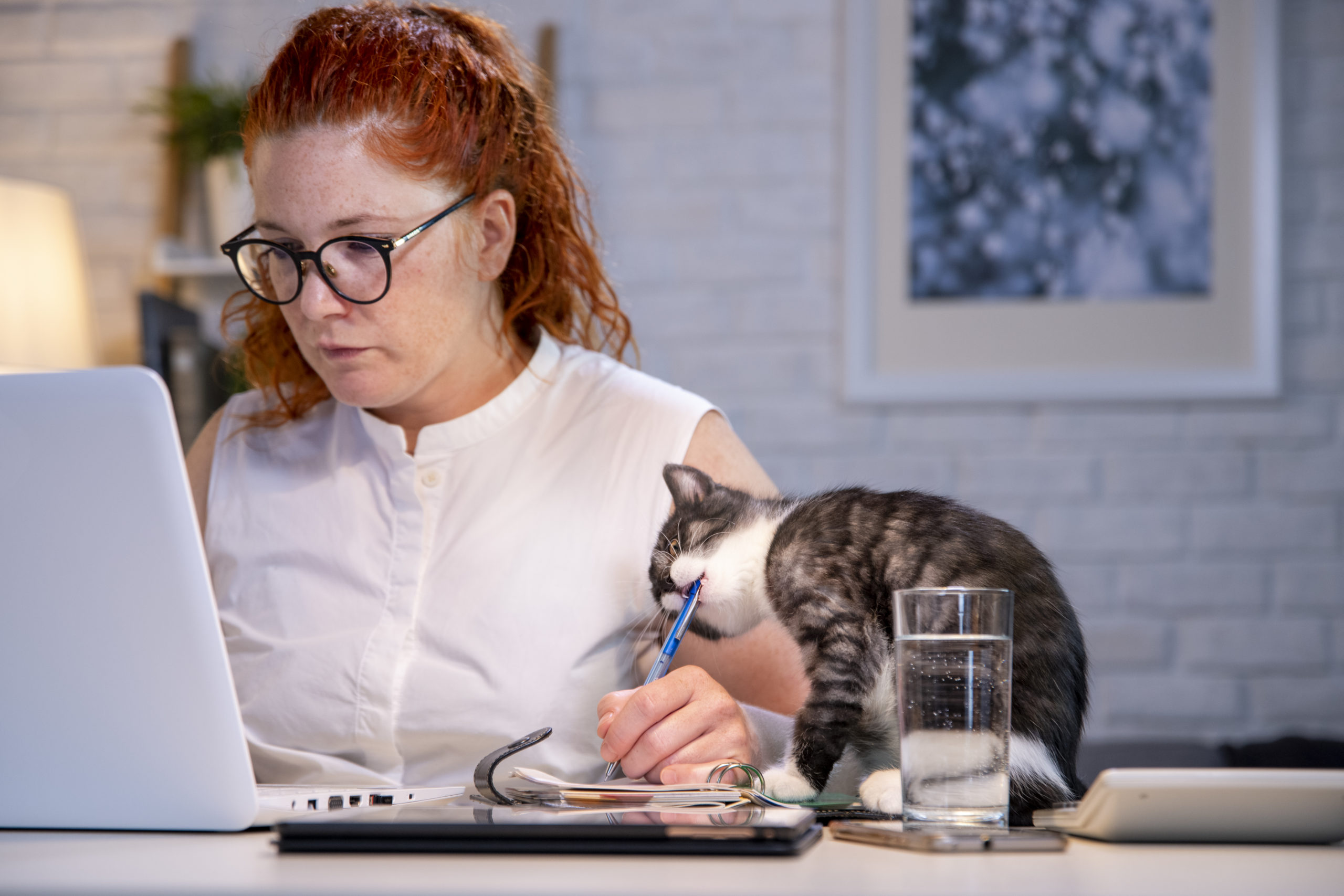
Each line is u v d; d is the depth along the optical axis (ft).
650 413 3.90
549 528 3.72
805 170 8.46
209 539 3.95
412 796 2.71
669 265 8.52
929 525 2.99
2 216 7.41
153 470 2.17
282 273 3.43
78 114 8.89
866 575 2.96
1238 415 8.03
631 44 8.61
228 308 4.31
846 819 2.49
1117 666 8.00
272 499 3.92
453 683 3.52
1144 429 8.09
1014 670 2.70
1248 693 7.91
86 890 1.65
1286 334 8.04
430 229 3.43
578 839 1.96
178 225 8.69
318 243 3.35
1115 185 8.14
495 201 3.68
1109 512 8.08
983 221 8.24
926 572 2.87
